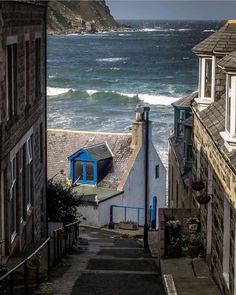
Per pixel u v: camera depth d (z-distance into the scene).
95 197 34.06
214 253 15.80
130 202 36.59
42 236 24.72
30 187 21.47
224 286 14.16
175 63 136.62
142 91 96.62
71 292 15.20
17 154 18.45
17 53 17.94
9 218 16.97
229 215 14.17
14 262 17.23
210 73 18.89
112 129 65.06
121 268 18.38
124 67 129.62
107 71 120.75
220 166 14.91
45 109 24.73
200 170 19.19
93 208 33.91
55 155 38.09
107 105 81.69
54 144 38.56
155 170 38.56
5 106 16.00
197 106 19.69
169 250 18.12
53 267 17.83
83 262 19.19
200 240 18.02
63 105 81.19
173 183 30.94
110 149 37.56
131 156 37.00
